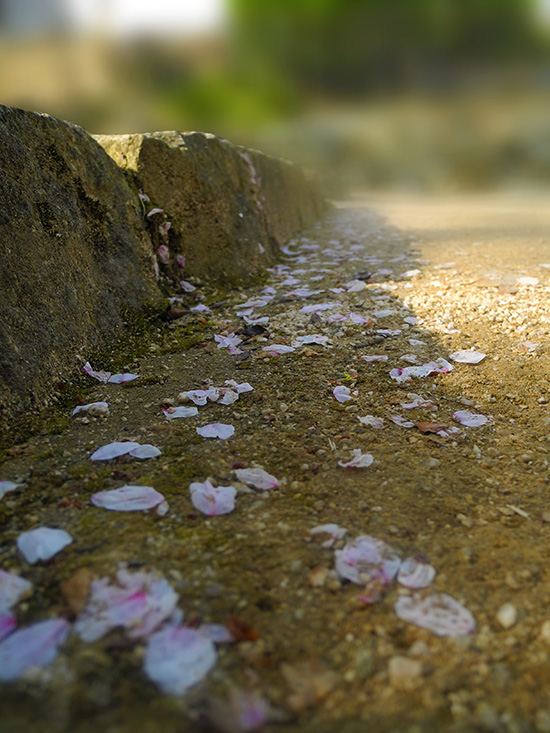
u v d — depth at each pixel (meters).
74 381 0.32
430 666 0.18
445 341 0.38
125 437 0.28
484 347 0.37
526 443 0.28
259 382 0.33
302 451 0.27
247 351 0.37
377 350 0.37
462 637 0.19
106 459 0.26
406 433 0.29
